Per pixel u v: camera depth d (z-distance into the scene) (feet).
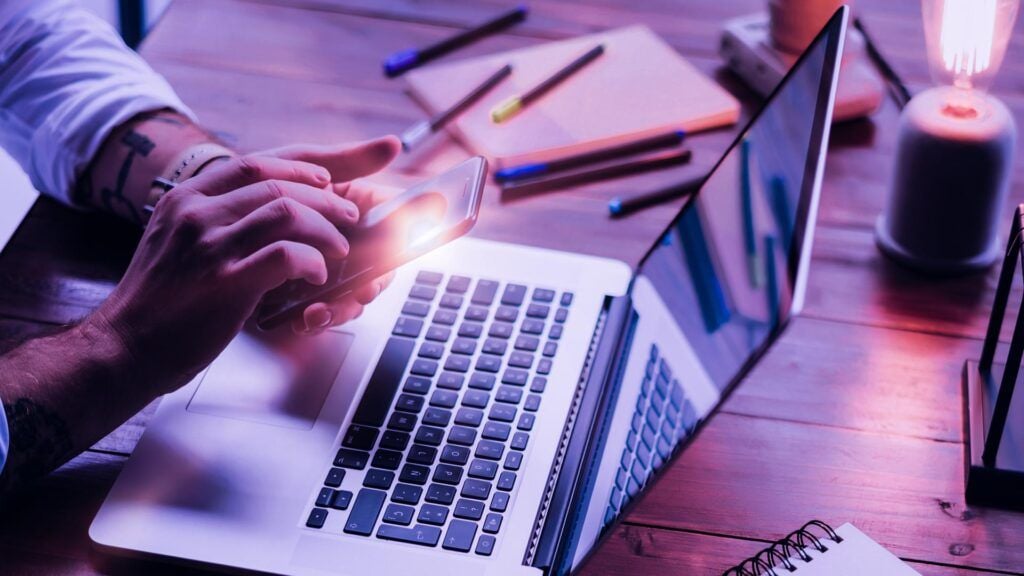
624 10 4.10
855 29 3.87
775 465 2.59
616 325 2.79
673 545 2.42
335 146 3.06
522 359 2.74
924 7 2.96
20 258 3.07
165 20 3.99
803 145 2.37
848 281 3.05
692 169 3.40
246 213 2.71
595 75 3.69
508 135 3.44
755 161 2.61
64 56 3.32
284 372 2.70
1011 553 2.39
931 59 3.00
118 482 2.44
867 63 3.76
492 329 2.82
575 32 3.98
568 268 3.00
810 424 2.68
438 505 2.40
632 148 3.44
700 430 2.10
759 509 2.49
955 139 2.84
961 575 2.35
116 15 5.23
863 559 2.32
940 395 2.74
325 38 3.94
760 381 2.79
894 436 2.65
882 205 3.28
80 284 3.00
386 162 3.05
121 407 2.53
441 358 2.74
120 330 2.57
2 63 3.28
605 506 2.28
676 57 3.78
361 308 2.84
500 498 2.41
